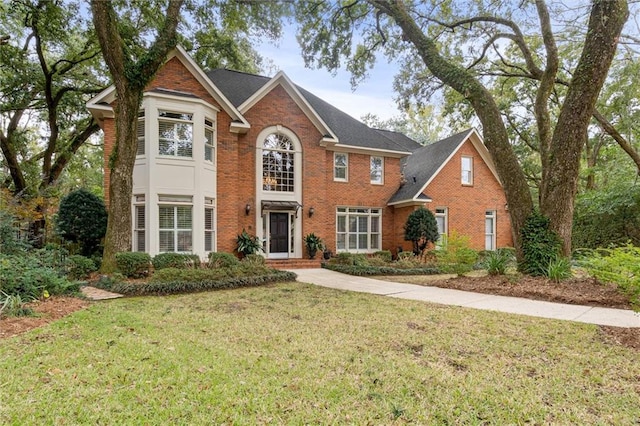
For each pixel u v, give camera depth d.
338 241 17.05
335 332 5.22
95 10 9.44
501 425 2.81
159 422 2.76
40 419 2.77
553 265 9.10
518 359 4.20
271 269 11.40
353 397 3.21
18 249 8.72
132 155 10.23
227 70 17.30
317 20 13.82
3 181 17.84
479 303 7.44
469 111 19.16
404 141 23.84
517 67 15.63
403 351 4.42
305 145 15.81
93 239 12.08
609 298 7.29
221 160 13.80
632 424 2.84
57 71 17.55
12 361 3.86
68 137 20.47
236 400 3.11
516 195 10.09
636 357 4.28
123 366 3.80
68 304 6.77
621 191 15.49
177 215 12.52
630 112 16.84
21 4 13.70
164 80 12.83
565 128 9.47
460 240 10.79
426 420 2.85
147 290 8.32
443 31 14.09
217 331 5.21
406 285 10.15
